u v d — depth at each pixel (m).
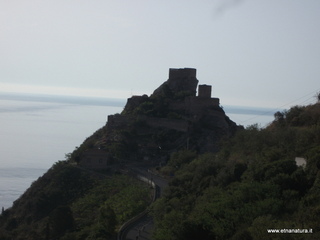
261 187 54.25
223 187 67.38
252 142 86.38
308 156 62.00
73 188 104.75
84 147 125.56
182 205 69.31
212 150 122.25
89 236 69.75
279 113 98.38
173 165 109.69
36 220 96.31
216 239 48.69
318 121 83.06
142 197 87.25
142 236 65.50
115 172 111.56
